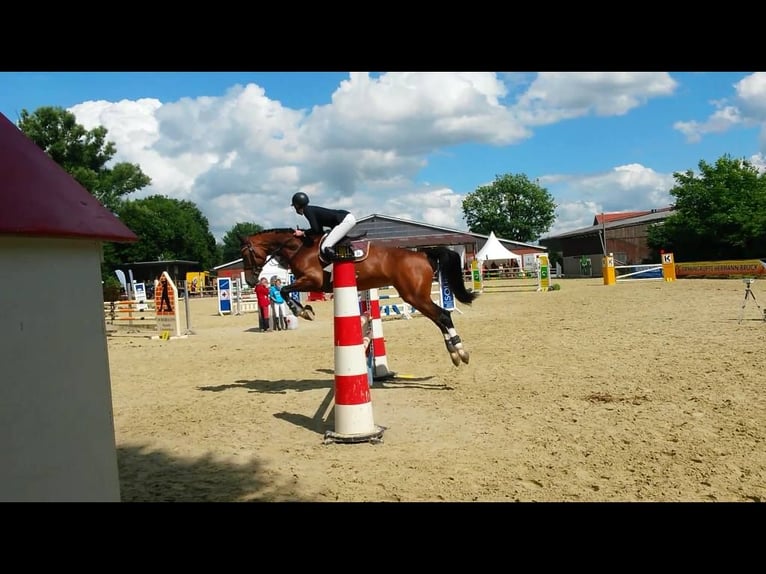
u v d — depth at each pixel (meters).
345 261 5.36
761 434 4.90
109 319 20.39
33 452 1.93
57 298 2.04
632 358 8.80
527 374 8.12
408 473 4.33
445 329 7.94
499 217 92.69
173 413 6.77
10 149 2.14
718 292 21.09
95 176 42.28
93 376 2.24
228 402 7.29
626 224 54.44
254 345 14.22
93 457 2.23
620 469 4.23
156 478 4.39
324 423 6.05
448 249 8.08
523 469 4.32
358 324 5.39
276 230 7.72
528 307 19.84
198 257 84.56
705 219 37.62
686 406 5.90
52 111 41.34
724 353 8.70
